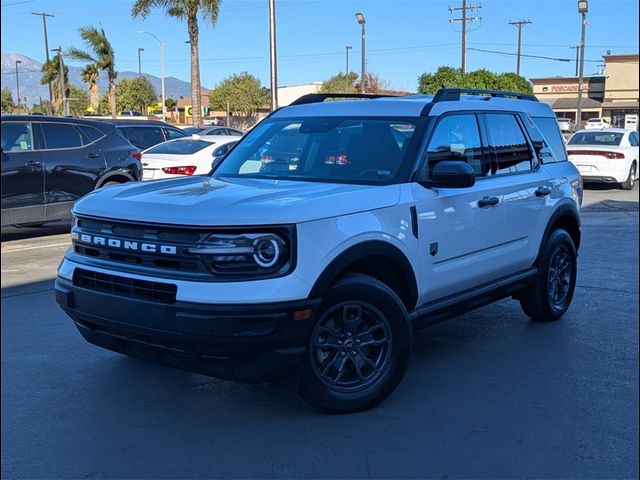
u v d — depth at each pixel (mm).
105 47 45312
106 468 3742
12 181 9945
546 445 4039
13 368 5199
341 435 4129
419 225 4715
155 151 13461
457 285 5176
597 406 4602
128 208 4227
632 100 68562
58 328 6215
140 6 29375
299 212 3992
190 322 3799
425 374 5180
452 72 42469
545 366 5371
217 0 30078
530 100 6820
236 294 3797
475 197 5270
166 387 4859
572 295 6852
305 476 3662
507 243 5738
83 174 10812
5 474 3666
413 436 4125
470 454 3918
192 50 31078
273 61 23391
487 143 5691
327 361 4289
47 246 10500
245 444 4012
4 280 8102
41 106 69250
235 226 3852
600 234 11672
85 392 4758
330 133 5367
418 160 4891
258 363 3922
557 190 6469
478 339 6082
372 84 63312
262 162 5492
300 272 3932
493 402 4652
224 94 75625
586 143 19406
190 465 3771
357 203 4336
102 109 68375
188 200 4223
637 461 3861
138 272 4043
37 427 4223
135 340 4117
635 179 19578
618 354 5668
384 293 4414
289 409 4492
